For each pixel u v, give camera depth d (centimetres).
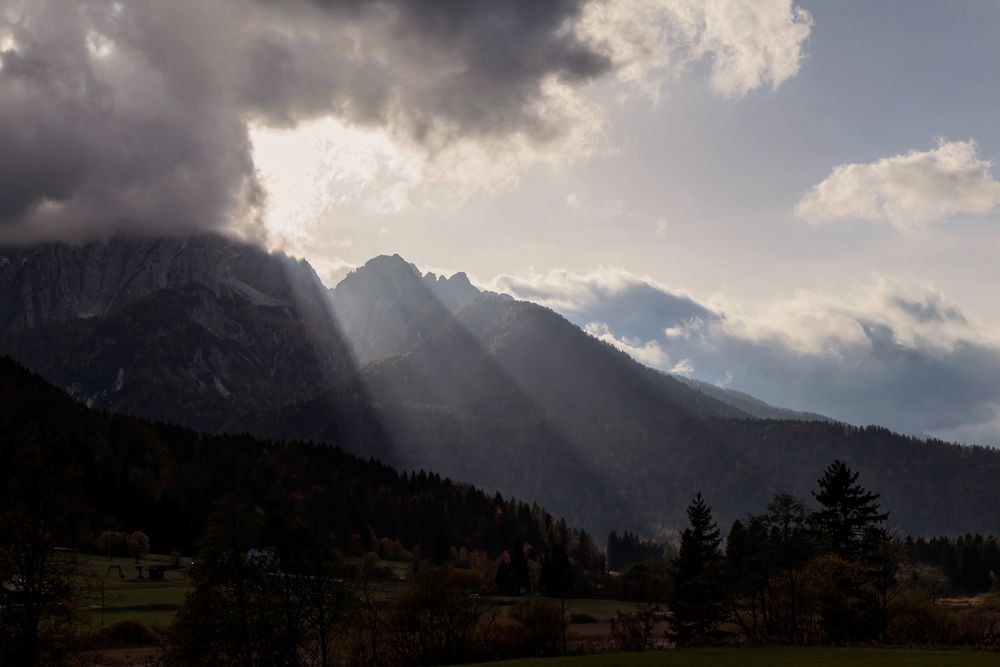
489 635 9281
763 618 8775
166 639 7650
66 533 7025
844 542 9238
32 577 6712
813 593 8369
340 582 8006
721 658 6512
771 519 9300
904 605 9006
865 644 7581
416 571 9450
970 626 8556
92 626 7294
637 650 8444
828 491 9444
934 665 5544
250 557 7719
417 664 8694
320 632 7825
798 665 5862
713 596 8800
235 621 7438
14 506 6819
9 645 6588
